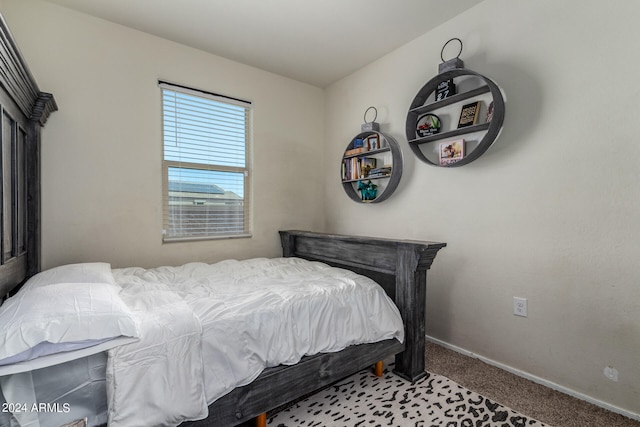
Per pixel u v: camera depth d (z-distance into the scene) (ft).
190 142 8.88
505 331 6.50
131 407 3.20
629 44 4.91
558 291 5.72
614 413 5.02
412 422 4.78
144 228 8.02
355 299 5.59
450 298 7.54
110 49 7.52
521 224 6.23
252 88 9.86
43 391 3.04
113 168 7.59
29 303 3.25
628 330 4.94
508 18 6.37
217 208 9.43
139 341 3.48
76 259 7.16
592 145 5.29
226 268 7.40
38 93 5.72
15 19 6.50
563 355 5.66
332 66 9.85
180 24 7.62
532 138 6.03
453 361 6.86
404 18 7.39
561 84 5.64
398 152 8.68
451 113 7.43
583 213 5.41
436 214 7.82
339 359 5.14
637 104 4.83
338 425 4.72
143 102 7.97
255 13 7.18
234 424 4.07
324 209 11.53
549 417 4.92
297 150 10.91
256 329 4.38
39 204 6.42
